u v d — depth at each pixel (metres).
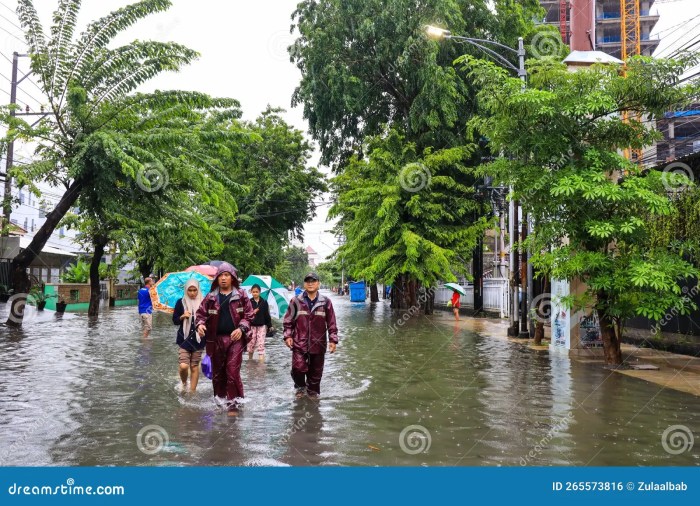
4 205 22.27
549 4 65.69
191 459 5.48
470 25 27.77
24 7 16.95
